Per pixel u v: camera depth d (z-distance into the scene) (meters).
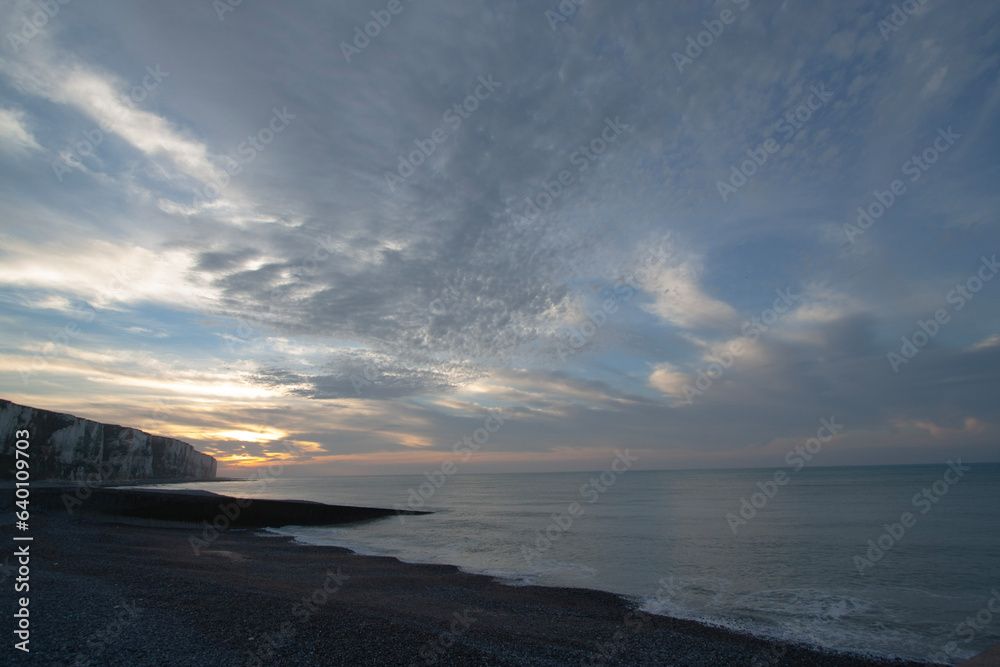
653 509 52.41
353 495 87.06
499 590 18.66
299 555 25.69
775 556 25.38
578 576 21.31
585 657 11.54
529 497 76.25
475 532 35.72
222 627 11.41
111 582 14.95
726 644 13.02
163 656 9.61
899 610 16.22
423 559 25.44
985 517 39.34
